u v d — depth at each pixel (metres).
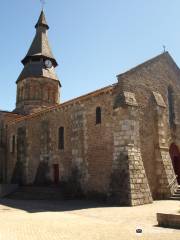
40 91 30.73
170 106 21.39
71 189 19.31
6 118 29.73
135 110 17.30
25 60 33.03
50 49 33.56
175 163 20.64
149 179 17.80
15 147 27.36
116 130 16.95
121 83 17.61
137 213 12.23
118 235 8.23
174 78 22.20
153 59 20.61
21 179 24.67
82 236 8.14
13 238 7.94
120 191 15.45
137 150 16.64
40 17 34.66
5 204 16.56
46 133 23.39
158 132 18.77
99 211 13.07
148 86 19.47
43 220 10.89
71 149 20.72
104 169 17.86
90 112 19.66
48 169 22.55
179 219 9.18
